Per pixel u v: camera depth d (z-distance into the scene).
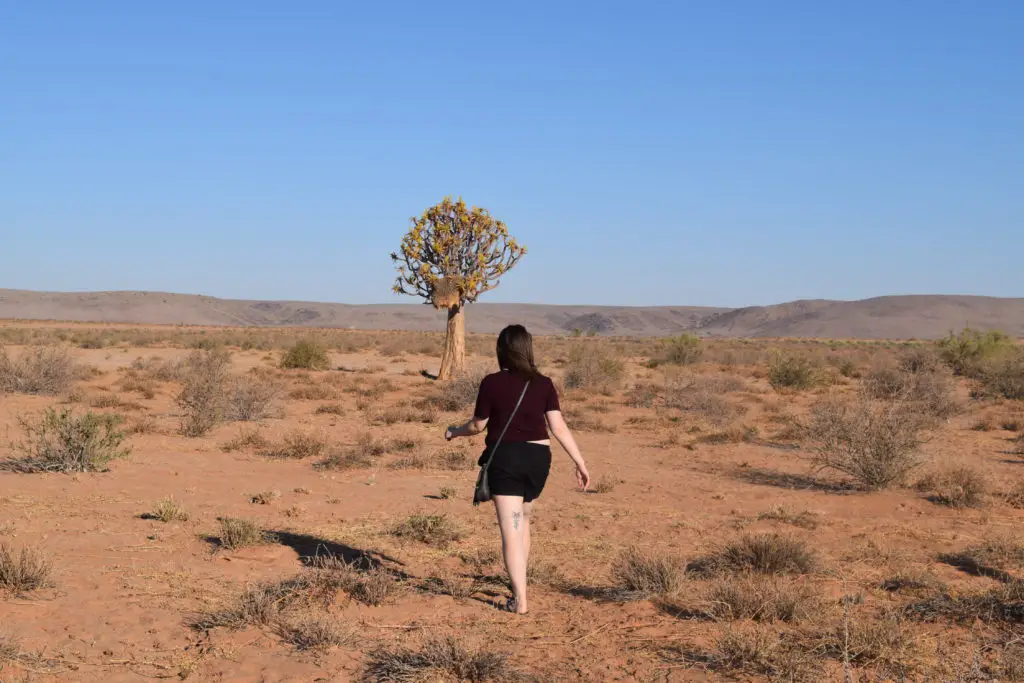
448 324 27.27
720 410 19.39
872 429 10.80
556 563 6.85
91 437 10.73
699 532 8.10
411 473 11.39
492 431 5.52
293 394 21.86
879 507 9.49
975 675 4.32
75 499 8.83
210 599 5.69
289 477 10.90
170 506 8.12
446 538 7.54
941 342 36.81
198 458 12.20
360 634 5.09
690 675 4.49
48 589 5.76
